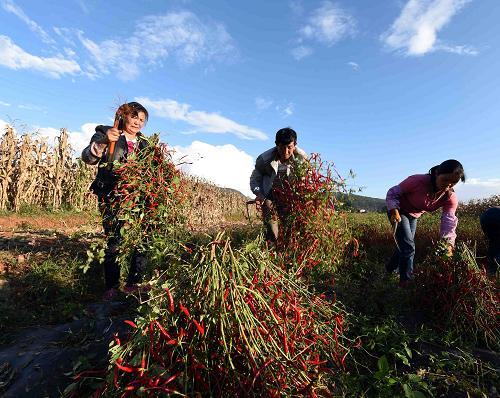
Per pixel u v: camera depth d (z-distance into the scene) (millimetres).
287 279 2346
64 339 3018
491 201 13945
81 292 4035
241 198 23547
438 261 3426
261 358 1883
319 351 2320
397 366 2660
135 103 3748
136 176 3480
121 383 1955
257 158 4672
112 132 3521
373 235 6949
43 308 3750
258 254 2260
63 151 12875
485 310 3051
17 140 11734
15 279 4266
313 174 4348
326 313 2508
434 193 4113
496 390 2420
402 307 3533
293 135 4359
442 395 2369
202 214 15703
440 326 3168
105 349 2736
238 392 1811
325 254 4297
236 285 1956
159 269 3141
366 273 4910
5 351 2902
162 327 1903
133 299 3543
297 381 1945
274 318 1969
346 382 2303
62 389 2396
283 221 4418
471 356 2756
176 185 3646
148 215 3520
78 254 5031
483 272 3225
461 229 7168
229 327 1890
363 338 2941
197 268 2086
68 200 12703
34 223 10133
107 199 3641
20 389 2414
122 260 3602
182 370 1859
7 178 11375
